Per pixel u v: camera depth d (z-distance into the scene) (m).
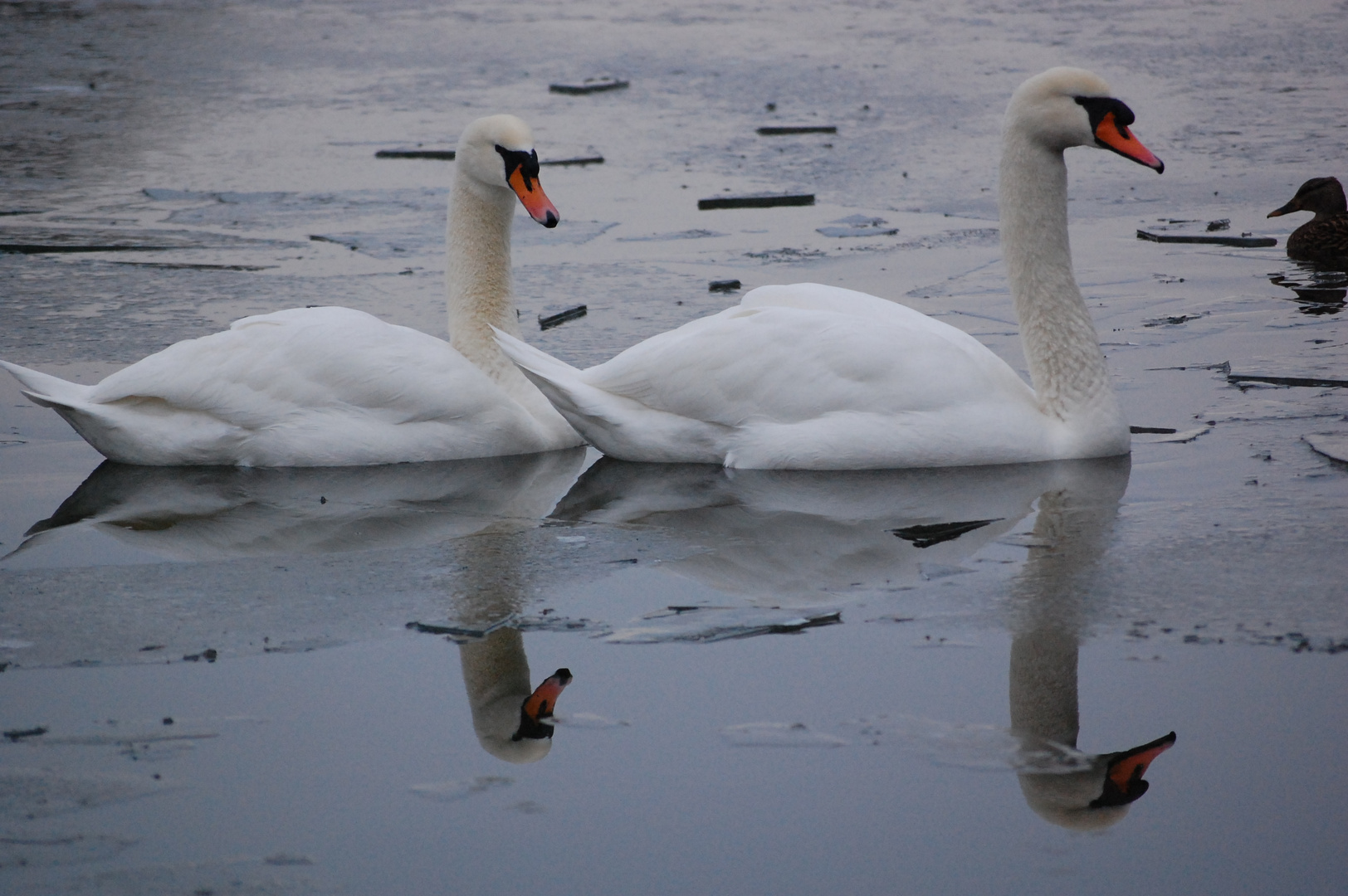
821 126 30.69
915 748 7.40
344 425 12.06
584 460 12.44
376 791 7.12
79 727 7.66
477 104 34.47
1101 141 11.63
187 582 9.59
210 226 22.92
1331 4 47.44
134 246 21.52
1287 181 24.91
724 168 27.36
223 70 39.62
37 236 22.02
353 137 30.58
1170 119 30.53
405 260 20.64
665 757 7.38
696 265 20.22
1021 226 11.95
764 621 8.83
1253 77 35.00
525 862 6.55
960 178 26.09
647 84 37.09
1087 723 7.57
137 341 16.12
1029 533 10.17
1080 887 6.33
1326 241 19.31
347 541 10.35
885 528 10.38
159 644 8.63
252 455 12.10
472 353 13.36
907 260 20.30
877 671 8.16
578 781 7.20
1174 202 23.77
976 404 11.67
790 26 46.88
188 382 11.98
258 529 10.60
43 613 9.06
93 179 26.64
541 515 10.88
